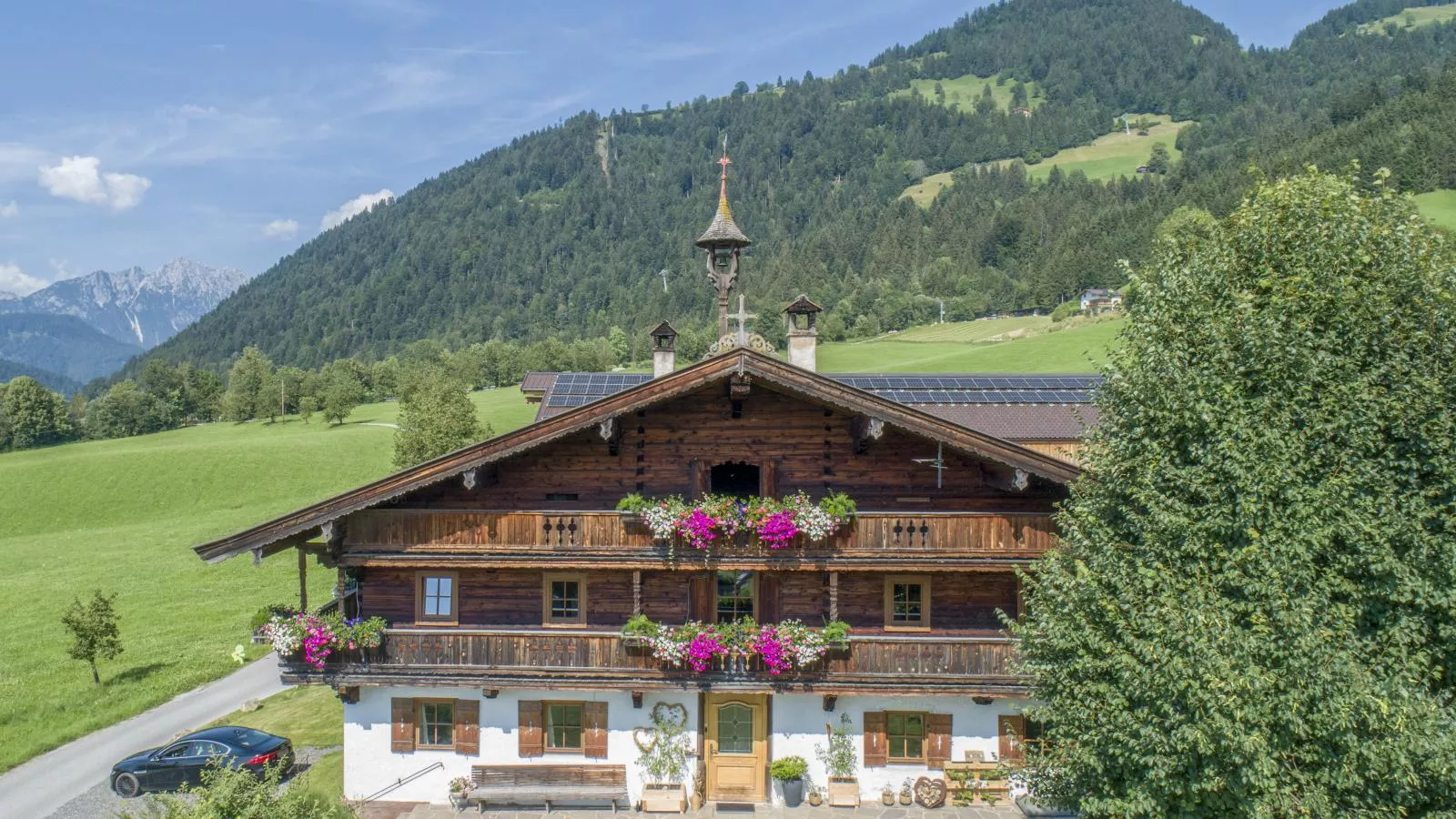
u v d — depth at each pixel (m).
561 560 21.23
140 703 32.62
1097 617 16.23
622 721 22.41
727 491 24.22
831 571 21.41
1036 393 28.98
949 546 21.00
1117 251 173.50
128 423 149.00
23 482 86.69
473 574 22.84
